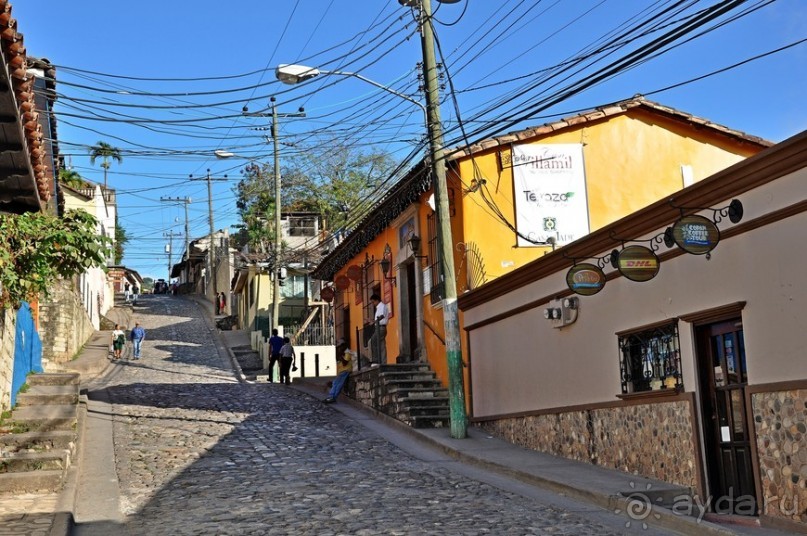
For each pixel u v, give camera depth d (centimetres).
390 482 1124
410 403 1692
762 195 855
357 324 2581
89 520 898
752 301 871
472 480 1145
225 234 7312
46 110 1554
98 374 2798
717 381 950
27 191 1002
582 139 1797
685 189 949
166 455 1328
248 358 3666
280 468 1231
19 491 1003
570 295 1273
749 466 886
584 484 1022
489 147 1723
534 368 1396
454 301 1516
